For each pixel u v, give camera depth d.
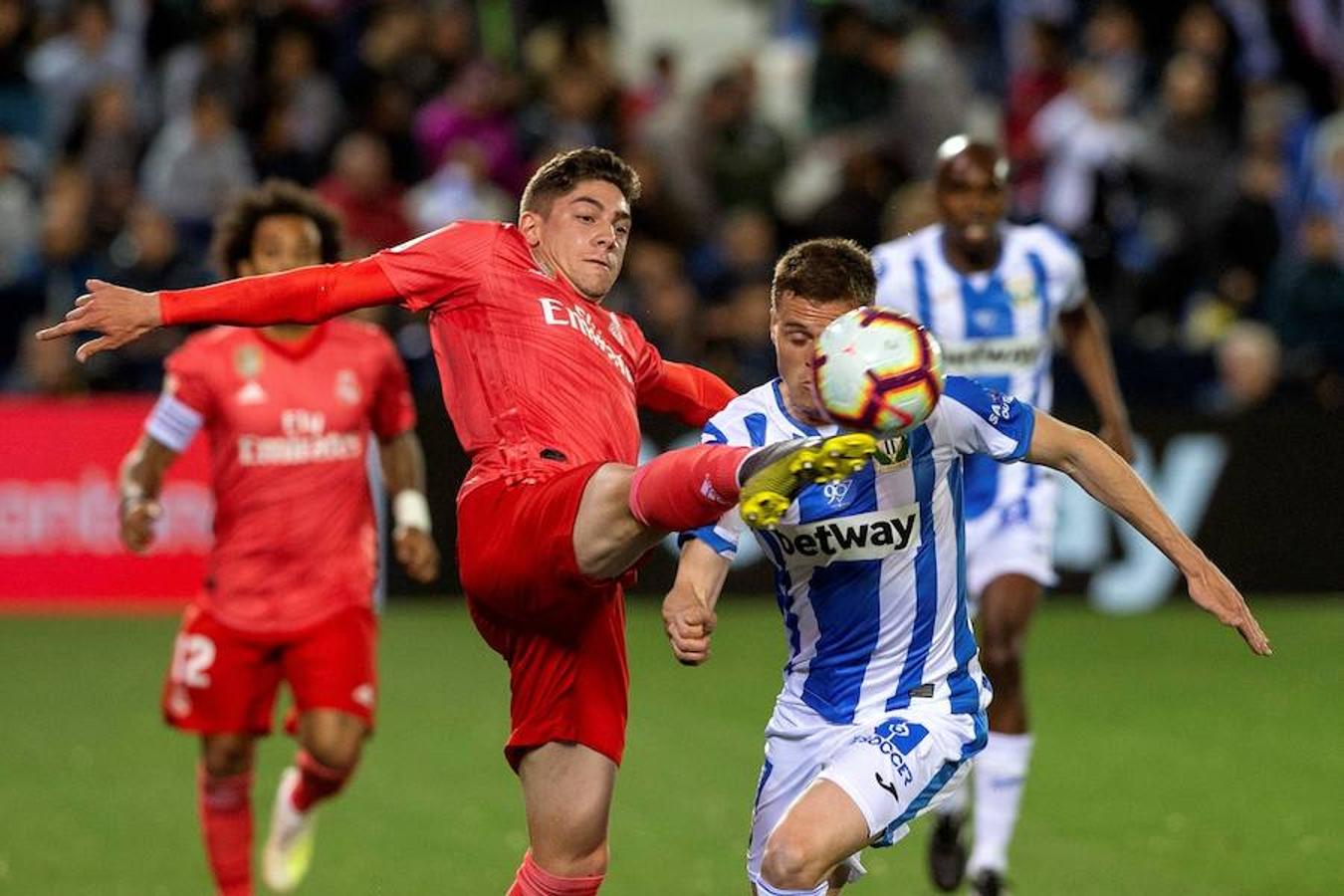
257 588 22.89
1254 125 56.88
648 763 30.95
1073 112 54.75
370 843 26.55
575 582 17.02
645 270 47.00
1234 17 61.88
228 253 23.59
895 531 17.34
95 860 25.75
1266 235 52.47
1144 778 29.95
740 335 46.09
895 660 17.66
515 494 17.62
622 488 16.20
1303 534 44.50
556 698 18.25
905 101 57.53
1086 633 41.56
